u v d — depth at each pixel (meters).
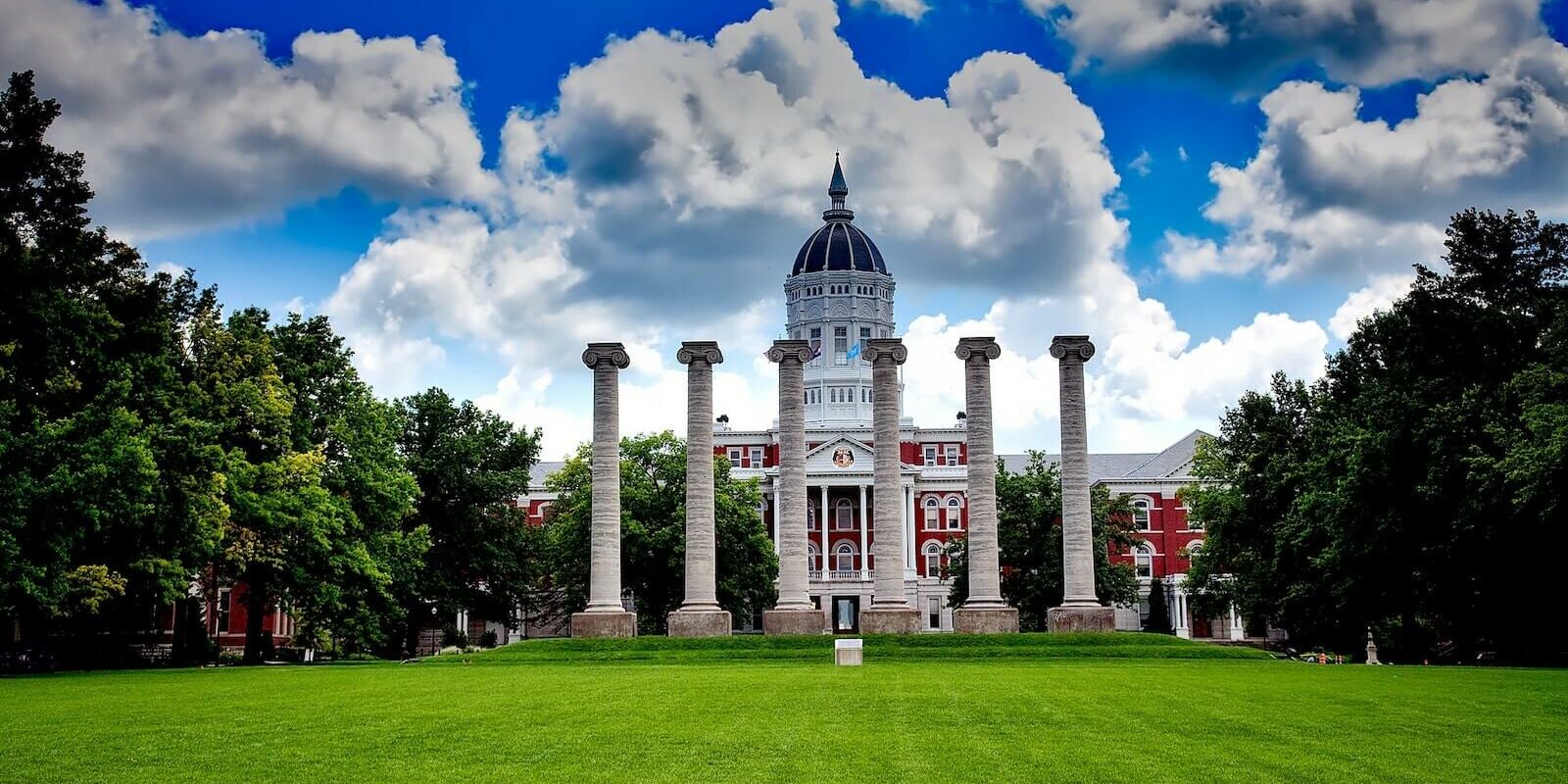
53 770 22.12
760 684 37.88
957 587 93.56
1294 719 28.23
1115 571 90.56
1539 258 61.97
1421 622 65.25
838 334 148.75
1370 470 58.03
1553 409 48.69
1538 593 56.03
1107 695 33.81
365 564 63.31
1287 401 77.25
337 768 22.36
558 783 21.12
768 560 91.31
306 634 67.81
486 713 29.61
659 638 63.88
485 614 86.81
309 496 60.00
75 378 51.00
